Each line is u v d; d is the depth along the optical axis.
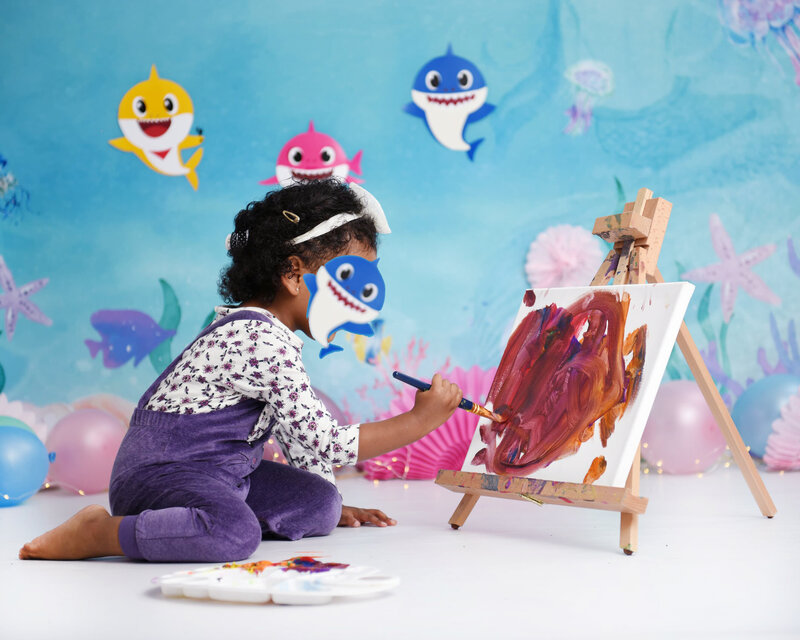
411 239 2.99
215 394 1.45
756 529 1.61
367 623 0.97
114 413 2.88
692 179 3.08
